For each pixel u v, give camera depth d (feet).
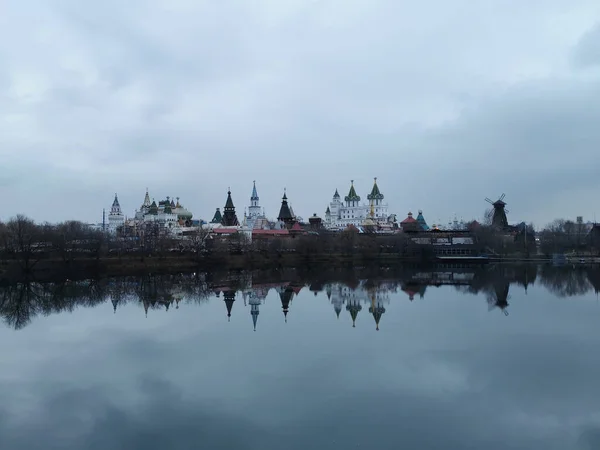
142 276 568.41
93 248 643.45
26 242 600.39
